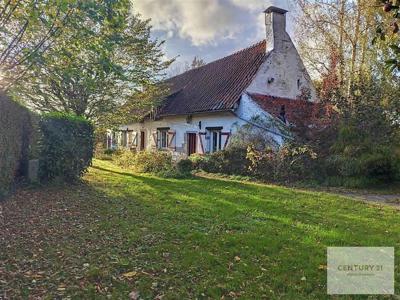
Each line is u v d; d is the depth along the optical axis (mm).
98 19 5938
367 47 16641
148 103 19172
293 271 4270
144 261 4477
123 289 3725
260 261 4578
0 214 6566
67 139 10461
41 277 3918
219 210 7492
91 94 16406
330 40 18266
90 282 3846
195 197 9031
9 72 7492
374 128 13438
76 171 10867
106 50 6902
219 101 17672
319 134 14125
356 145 12852
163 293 3664
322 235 5773
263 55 18594
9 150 8211
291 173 12844
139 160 16609
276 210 7691
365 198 10070
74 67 7418
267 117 15172
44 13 6031
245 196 9328
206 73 23422
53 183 10086
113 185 10945
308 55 20047
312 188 11688
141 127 26812
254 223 6488
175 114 20641
